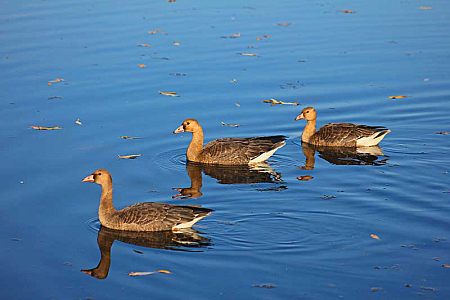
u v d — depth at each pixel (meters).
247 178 19.05
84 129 22.09
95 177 15.79
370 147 21.48
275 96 25.41
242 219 15.96
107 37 31.27
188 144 21.84
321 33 32.66
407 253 14.08
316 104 24.80
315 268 13.58
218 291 12.79
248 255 14.21
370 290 12.68
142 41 31.00
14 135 21.36
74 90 25.34
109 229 15.75
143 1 38.50
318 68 28.25
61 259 14.27
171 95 25.23
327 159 20.58
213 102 24.80
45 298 12.75
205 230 15.42
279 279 13.17
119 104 24.33
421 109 24.16
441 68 28.06
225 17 35.34
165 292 12.84
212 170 19.95
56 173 18.83
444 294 12.48
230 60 28.95
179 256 14.24
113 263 14.03
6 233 15.41
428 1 39.25
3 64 27.47
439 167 19.25
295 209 16.47
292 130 23.02
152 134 22.06
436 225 15.38
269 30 33.09
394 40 31.62
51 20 33.66
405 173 18.84
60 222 16.06
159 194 17.70
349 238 14.87
